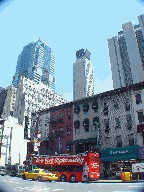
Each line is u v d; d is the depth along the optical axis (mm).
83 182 21469
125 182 20391
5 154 46875
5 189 13156
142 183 17391
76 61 170500
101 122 34312
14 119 56594
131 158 26938
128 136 30578
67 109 40688
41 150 40500
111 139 32000
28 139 55000
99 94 36656
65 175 22641
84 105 37531
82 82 154875
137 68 104500
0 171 30594
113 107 34250
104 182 21281
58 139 38938
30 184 17078
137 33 118438
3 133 48312
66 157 23781
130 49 112625
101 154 30641
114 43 123188
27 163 27641
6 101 107312
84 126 35750
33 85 98375
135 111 31375
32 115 48250
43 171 22859
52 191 12500
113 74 113750
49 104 104250
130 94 33219
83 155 22734
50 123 42094
